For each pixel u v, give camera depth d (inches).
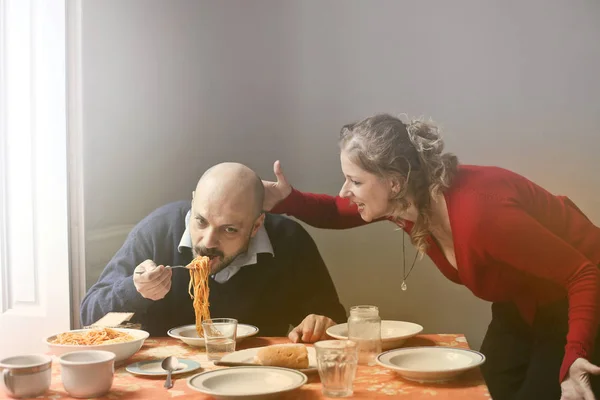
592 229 96.3
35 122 112.0
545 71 103.7
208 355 74.4
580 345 88.0
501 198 95.9
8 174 113.1
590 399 87.2
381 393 59.8
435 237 100.9
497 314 99.9
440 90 105.1
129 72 111.7
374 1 107.2
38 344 112.1
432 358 69.9
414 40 106.1
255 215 107.7
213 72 110.0
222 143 109.4
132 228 110.7
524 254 93.0
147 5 111.5
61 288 111.0
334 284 105.7
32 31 112.0
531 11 104.3
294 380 60.0
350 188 104.7
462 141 104.2
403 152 101.7
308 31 108.3
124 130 111.6
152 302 104.9
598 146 102.0
